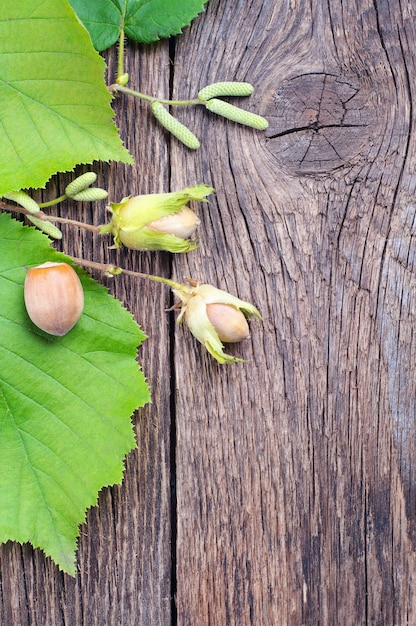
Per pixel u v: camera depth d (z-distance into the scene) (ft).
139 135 1.55
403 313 1.57
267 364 1.57
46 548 1.52
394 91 1.56
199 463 1.58
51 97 1.47
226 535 1.58
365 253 1.57
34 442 1.52
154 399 1.57
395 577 1.59
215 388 1.57
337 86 1.55
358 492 1.58
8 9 1.43
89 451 1.52
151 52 1.55
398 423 1.58
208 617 1.58
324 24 1.55
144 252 1.56
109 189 1.55
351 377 1.58
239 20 1.55
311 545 1.59
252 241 1.56
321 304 1.57
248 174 1.56
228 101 1.55
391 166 1.56
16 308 1.51
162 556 1.58
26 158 1.48
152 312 1.56
